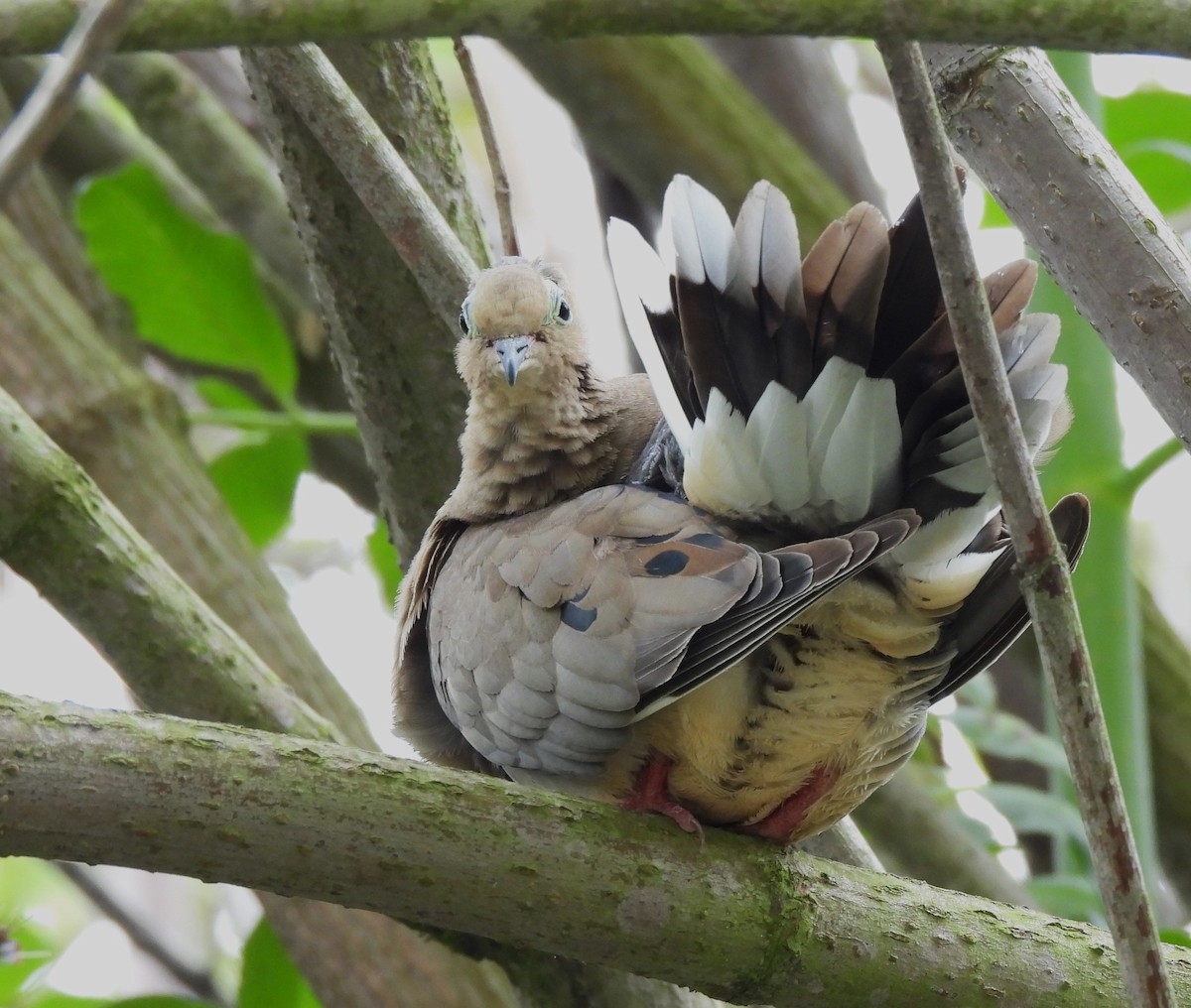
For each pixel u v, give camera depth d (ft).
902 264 21.27
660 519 23.03
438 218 26.07
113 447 32.12
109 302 38.70
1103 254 22.15
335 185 26.94
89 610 25.25
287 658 30.83
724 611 21.01
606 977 25.44
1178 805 34.76
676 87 37.58
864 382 21.13
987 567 22.81
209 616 25.95
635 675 21.58
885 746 24.16
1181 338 21.61
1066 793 34.22
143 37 15.42
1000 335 21.26
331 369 40.09
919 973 21.25
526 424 26.76
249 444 38.58
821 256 21.49
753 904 20.85
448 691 24.63
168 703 25.41
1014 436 17.38
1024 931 21.80
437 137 29.58
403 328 27.78
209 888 54.34
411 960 29.48
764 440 21.65
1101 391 29.50
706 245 22.06
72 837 18.35
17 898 47.39
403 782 19.53
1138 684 28.84
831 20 15.47
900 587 22.48
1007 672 39.93
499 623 23.41
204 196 40.27
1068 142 22.56
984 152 23.12
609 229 24.00
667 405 23.08
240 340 36.27
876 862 26.63
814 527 22.76
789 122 43.09
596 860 20.24
